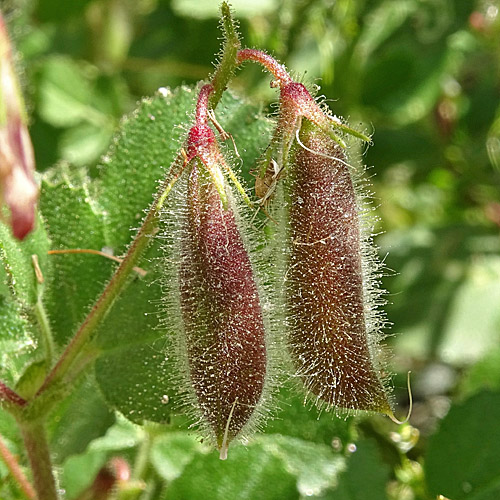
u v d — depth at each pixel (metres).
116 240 0.13
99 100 0.18
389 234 0.19
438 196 0.21
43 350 0.12
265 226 0.11
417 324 0.18
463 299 0.18
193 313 0.10
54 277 0.12
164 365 0.12
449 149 0.20
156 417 0.12
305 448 0.13
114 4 0.21
